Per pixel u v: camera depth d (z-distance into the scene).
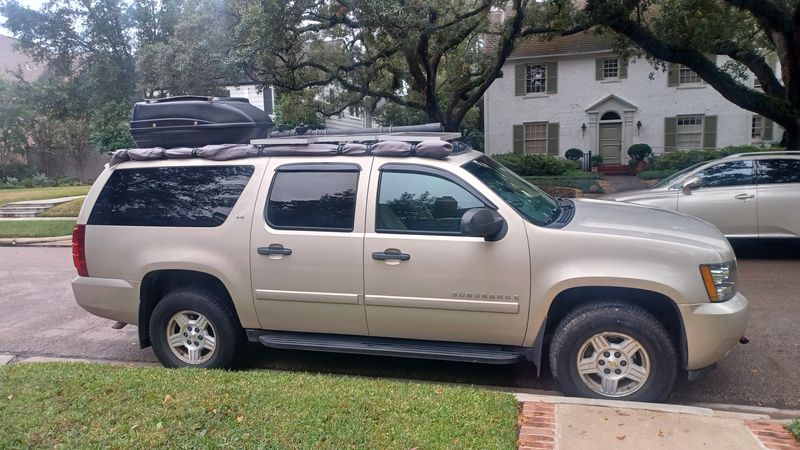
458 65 17.38
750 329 5.95
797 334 5.77
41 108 19.00
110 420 3.77
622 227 4.38
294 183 4.82
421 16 11.99
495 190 4.53
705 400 4.47
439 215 4.51
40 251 12.81
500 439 3.45
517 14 13.87
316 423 3.66
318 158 4.86
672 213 5.08
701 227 4.62
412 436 3.50
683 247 4.12
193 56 12.76
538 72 26.30
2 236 14.26
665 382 4.12
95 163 35.28
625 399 4.16
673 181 9.38
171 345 5.18
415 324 4.57
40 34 17.42
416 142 4.95
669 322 4.38
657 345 4.09
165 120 5.51
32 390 4.25
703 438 3.46
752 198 8.81
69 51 17.97
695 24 12.61
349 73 15.56
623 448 3.36
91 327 6.92
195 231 4.96
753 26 15.00
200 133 5.50
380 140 5.03
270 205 4.84
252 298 4.86
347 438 3.48
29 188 30.45
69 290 8.88
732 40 15.15
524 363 5.31
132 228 5.12
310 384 4.30
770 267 8.65
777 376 4.85
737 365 5.09
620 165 25.31
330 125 26.23
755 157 9.07
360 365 5.36
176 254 4.97
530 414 3.81
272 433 3.55
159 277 5.21
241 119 5.52
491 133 27.05
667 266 4.10
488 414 3.76
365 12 11.72
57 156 35.38
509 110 26.73
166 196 5.11
